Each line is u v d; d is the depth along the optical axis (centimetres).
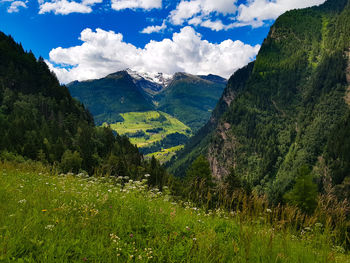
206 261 440
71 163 6184
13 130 9975
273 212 608
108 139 14500
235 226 643
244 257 470
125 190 810
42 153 7762
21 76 17038
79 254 409
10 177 959
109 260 402
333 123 19350
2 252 352
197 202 806
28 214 497
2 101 13912
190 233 573
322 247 549
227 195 746
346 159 13812
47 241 409
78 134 13112
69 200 652
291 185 15175
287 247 533
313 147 18175
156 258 450
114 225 538
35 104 14988
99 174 1063
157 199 816
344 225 541
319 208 589
